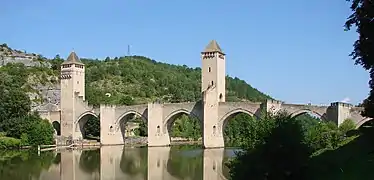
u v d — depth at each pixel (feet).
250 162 124.16
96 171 264.93
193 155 359.05
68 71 515.91
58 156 350.84
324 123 312.09
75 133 512.22
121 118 490.49
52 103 643.45
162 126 460.14
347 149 185.16
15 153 370.73
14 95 450.71
